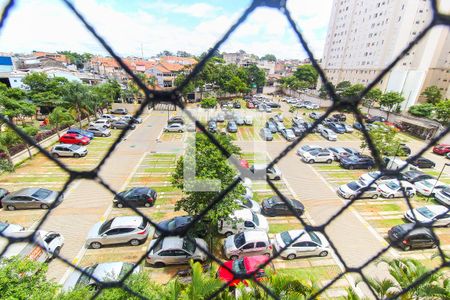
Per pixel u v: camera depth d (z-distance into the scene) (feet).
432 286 13.53
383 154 46.98
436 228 32.12
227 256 26.18
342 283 24.08
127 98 94.63
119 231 27.55
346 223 33.71
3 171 39.42
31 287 14.32
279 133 72.54
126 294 14.15
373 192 39.04
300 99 132.67
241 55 213.87
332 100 3.14
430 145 3.36
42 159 47.34
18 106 52.31
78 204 34.71
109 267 21.13
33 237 3.64
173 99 3.05
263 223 30.63
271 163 3.64
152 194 35.42
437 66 98.27
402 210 36.88
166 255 25.05
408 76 90.68
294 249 26.73
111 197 36.58
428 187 41.06
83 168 45.11
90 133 60.75
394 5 95.91
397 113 85.97
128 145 57.41
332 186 43.50
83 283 18.74
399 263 15.98
